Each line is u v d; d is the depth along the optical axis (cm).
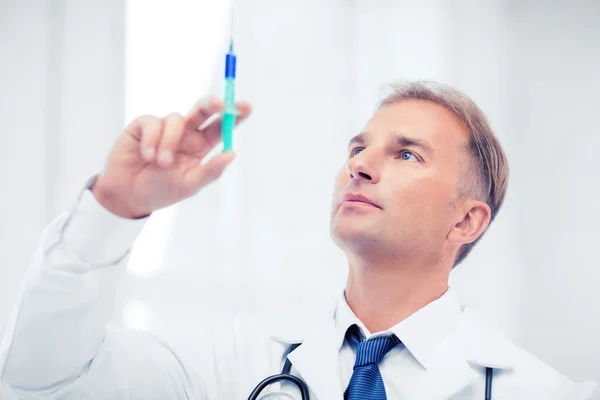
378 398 104
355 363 110
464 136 121
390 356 112
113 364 106
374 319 117
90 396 103
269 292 189
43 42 197
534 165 201
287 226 192
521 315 195
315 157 197
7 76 195
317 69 201
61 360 96
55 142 194
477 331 117
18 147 192
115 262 94
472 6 207
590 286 195
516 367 114
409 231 110
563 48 206
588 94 204
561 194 200
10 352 94
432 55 203
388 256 110
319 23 203
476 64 205
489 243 197
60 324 93
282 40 202
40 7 198
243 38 201
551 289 195
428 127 118
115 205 91
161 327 183
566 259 197
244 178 194
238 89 198
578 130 202
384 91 131
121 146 88
